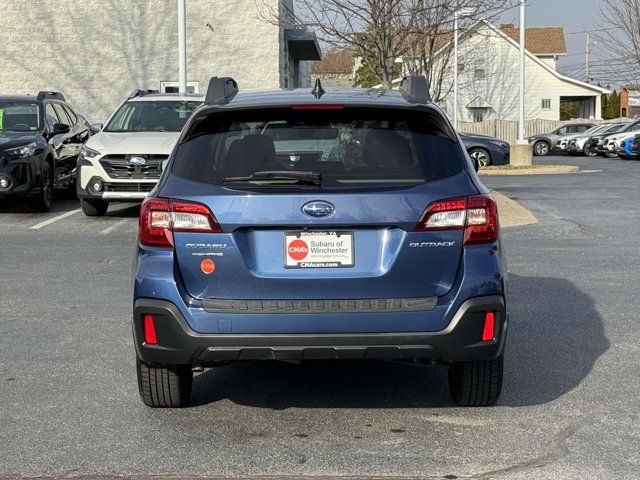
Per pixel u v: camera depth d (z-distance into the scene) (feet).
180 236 16.55
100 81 93.71
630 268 35.19
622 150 128.67
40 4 92.99
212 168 16.92
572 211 54.75
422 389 20.13
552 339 24.43
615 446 16.38
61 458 15.90
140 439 16.90
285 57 98.78
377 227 16.40
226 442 16.74
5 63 93.61
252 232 16.46
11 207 55.47
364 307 16.31
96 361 22.33
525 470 15.24
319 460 15.79
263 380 20.94
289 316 16.26
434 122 17.43
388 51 63.36
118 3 93.09
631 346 23.68
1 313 27.58
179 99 54.08
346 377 21.16
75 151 58.23
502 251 17.20
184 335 16.42
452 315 16.40
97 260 36.94
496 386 18.07
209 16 92.84
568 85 203.92
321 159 16.81
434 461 15.70
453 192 16.58
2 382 20.57
